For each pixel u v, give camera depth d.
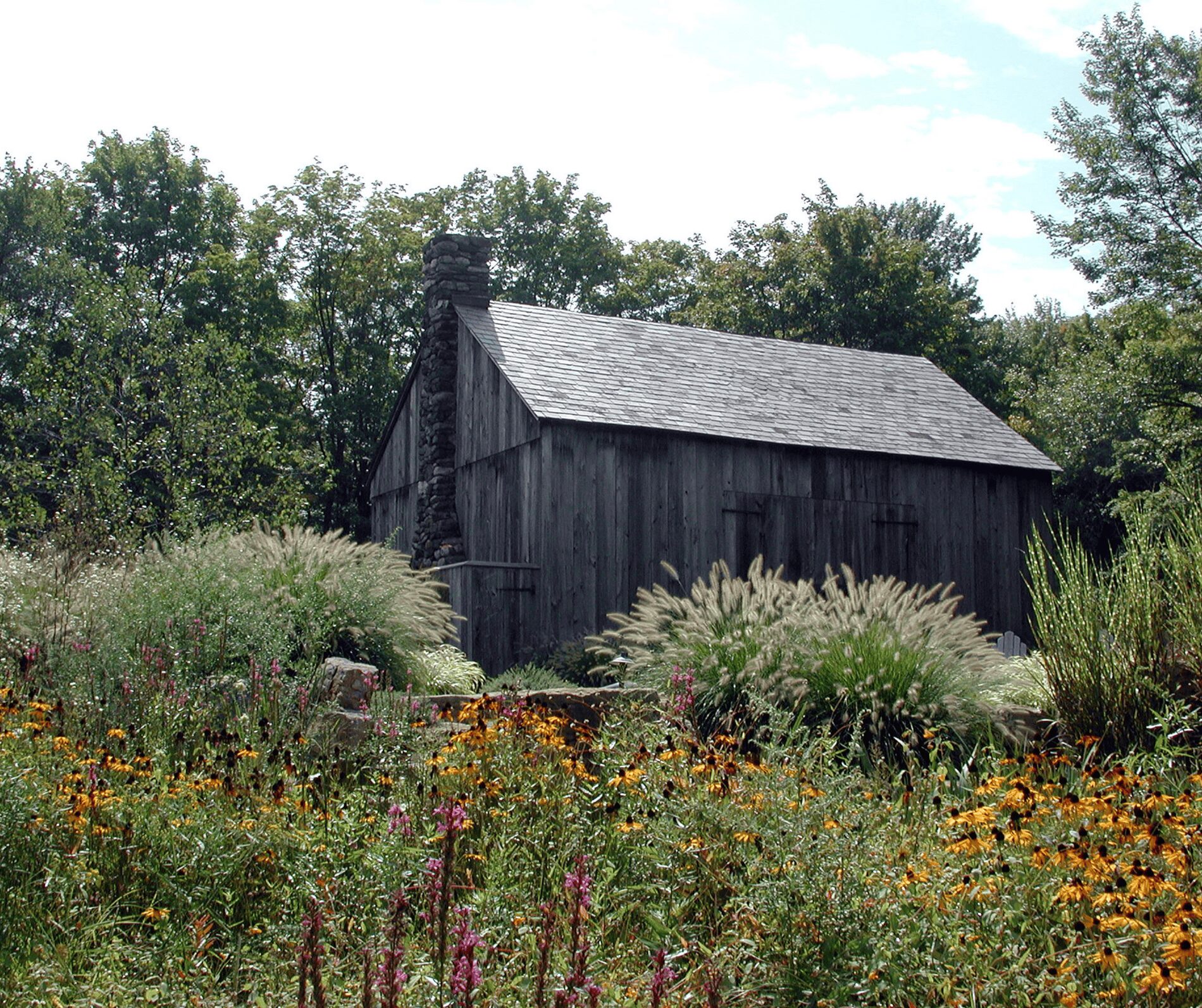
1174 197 27.30
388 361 31.28
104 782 4.43
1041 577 7.70
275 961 3.61
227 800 4.50
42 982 3.41
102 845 4.25
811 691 7.49
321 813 4.50
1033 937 3.75
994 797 4.86
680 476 15.36
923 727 7.20
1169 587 7.30
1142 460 26.70
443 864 3.50
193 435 19.06
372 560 9.65
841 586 16.23
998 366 42.44
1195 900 3.53
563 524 14.53
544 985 3.11
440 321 17.97
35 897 3.99
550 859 4.50
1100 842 4.21
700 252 39.28
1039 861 3.91
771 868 4.01
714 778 5.00
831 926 3.69
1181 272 26.73
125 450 18.52
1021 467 17.61
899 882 3.84
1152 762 6.04
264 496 19.95
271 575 9.16
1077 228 27.89
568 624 14.42
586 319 18.25
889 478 16.86
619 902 4.39
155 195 29.69
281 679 6.56
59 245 27.61
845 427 16.88
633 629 8.86
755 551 15.70
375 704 5.93
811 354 19.64
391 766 5.05
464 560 17.06
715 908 4.20
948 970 3.55
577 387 15.36
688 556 15.26
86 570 9.27
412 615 9.59
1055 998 3.46
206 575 8.23
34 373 19.72
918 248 35.56
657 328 18.62
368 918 3.92
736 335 19.42
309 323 31.61
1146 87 27.16
